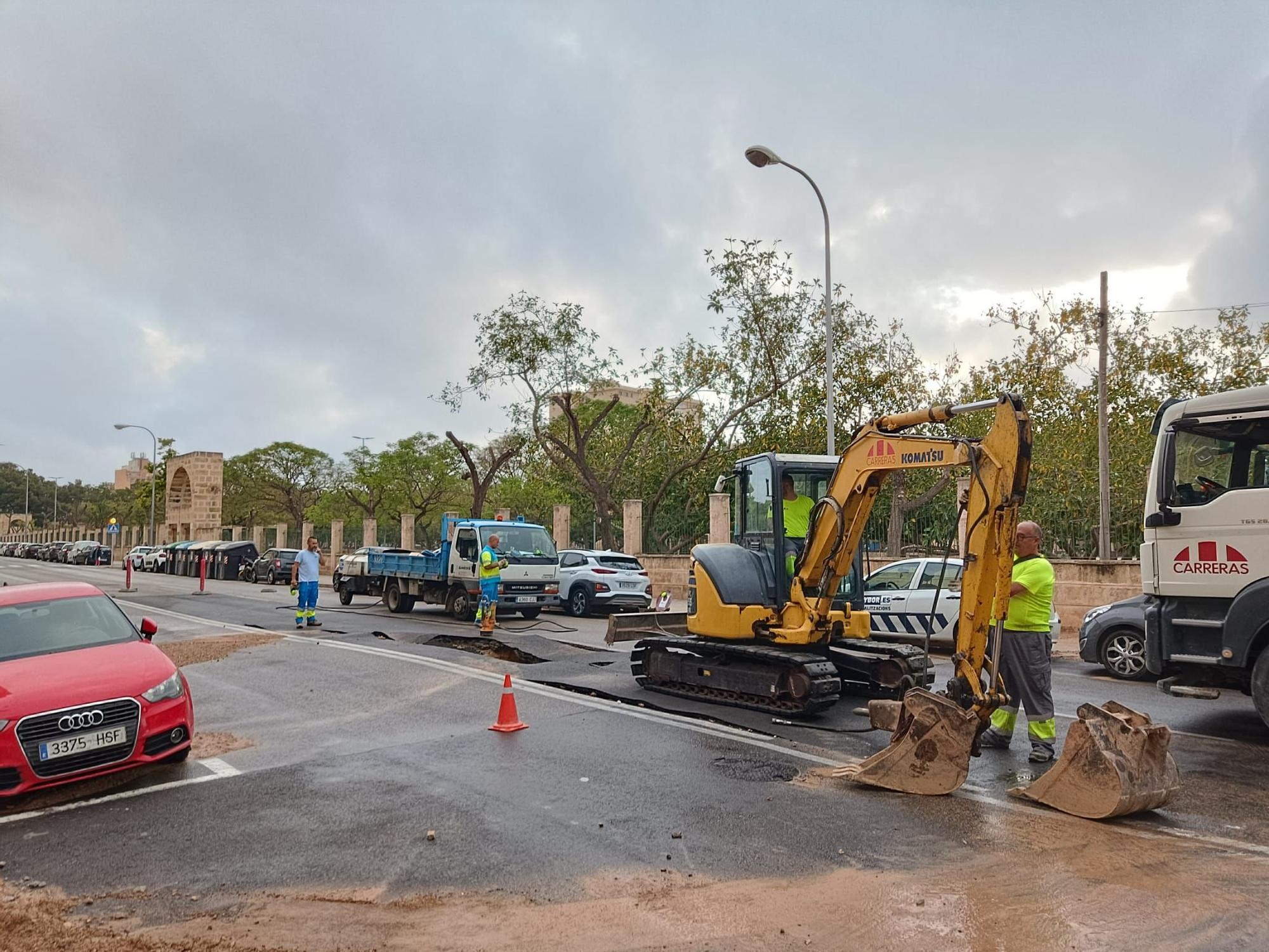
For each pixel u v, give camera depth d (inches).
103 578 1631.4
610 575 837.2
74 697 271.7
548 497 1610.5
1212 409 350.9
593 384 1204.5
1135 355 1016.2
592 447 1363.2
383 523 1724.9
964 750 264.2
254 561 1617.9
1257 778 287.6
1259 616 328.2
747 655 390.9
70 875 207.2
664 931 173.0
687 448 1248.8
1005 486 274.4
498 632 679.7
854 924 175.5
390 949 166.1
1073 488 896.3
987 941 167.8
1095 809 241.1
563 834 229.9
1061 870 204.1
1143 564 366.9
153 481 2357.3
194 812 251.8
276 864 210.7
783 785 275.0
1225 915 179.6
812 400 1101.1
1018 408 275.0
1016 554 310.3
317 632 679.7
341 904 187.6
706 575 414.9
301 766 300.4
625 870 205.2
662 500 1240.2
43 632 314.8
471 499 1925.4
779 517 402.9
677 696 424.2
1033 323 1043.3
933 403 1095.6
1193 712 400.8
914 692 275.3
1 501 5004.9
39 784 261.9
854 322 1101.7
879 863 209.0
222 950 165.6
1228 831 233.5
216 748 325.4
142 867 211.2
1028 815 245.1
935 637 574.2
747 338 1116.5
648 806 253.3
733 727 358.6
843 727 357.4
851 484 352.8
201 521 2454.5
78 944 168.2
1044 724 301.9
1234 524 339.6
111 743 273.9
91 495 5073.8
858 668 409.4
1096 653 503.2
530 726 359.9
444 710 390.6
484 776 285.6
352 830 234.2
